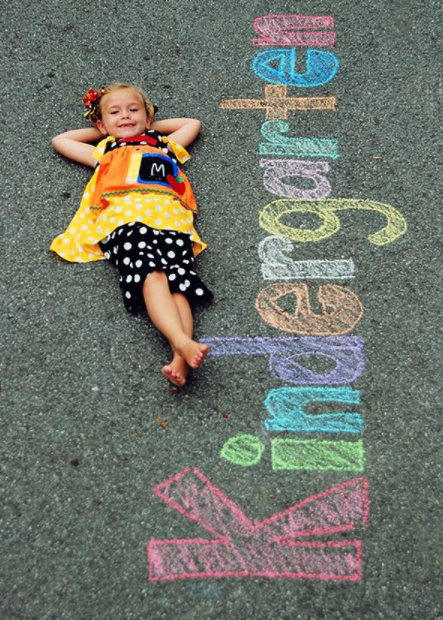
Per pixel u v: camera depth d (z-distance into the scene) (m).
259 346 3.08
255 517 2.65
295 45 4.21
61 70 4.09
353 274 3.31
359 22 4.31
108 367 3.04
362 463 2.77
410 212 3.52
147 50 4.19
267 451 2.80
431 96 3.97
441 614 2.47
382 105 3.94
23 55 4.15
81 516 2.67
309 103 3.96
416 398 2.94
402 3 4.36
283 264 3.34
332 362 3.03
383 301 3.22
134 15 4.34
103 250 3.34
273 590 2.51
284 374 3.00
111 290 3.26
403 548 2.59
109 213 3.32
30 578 2.55
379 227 3.47
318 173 3.68
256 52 4.18
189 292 3.11
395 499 2.69
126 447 2.82
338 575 2.53
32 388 2.99
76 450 2.82
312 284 3.28
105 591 2.52
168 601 2.49
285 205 3.56
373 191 3.60
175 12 4.34
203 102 3.97
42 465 2.79
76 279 3.30
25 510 2.69
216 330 3.13
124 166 3.41
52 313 3.20
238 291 3.25
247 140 3.81
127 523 2.65
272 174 3.68
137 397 2.95
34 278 3.31
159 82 4.05
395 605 2.48
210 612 2.47
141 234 3.20
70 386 2.99
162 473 2.75
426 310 3.20
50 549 2.60
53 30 4.27
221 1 4.37
